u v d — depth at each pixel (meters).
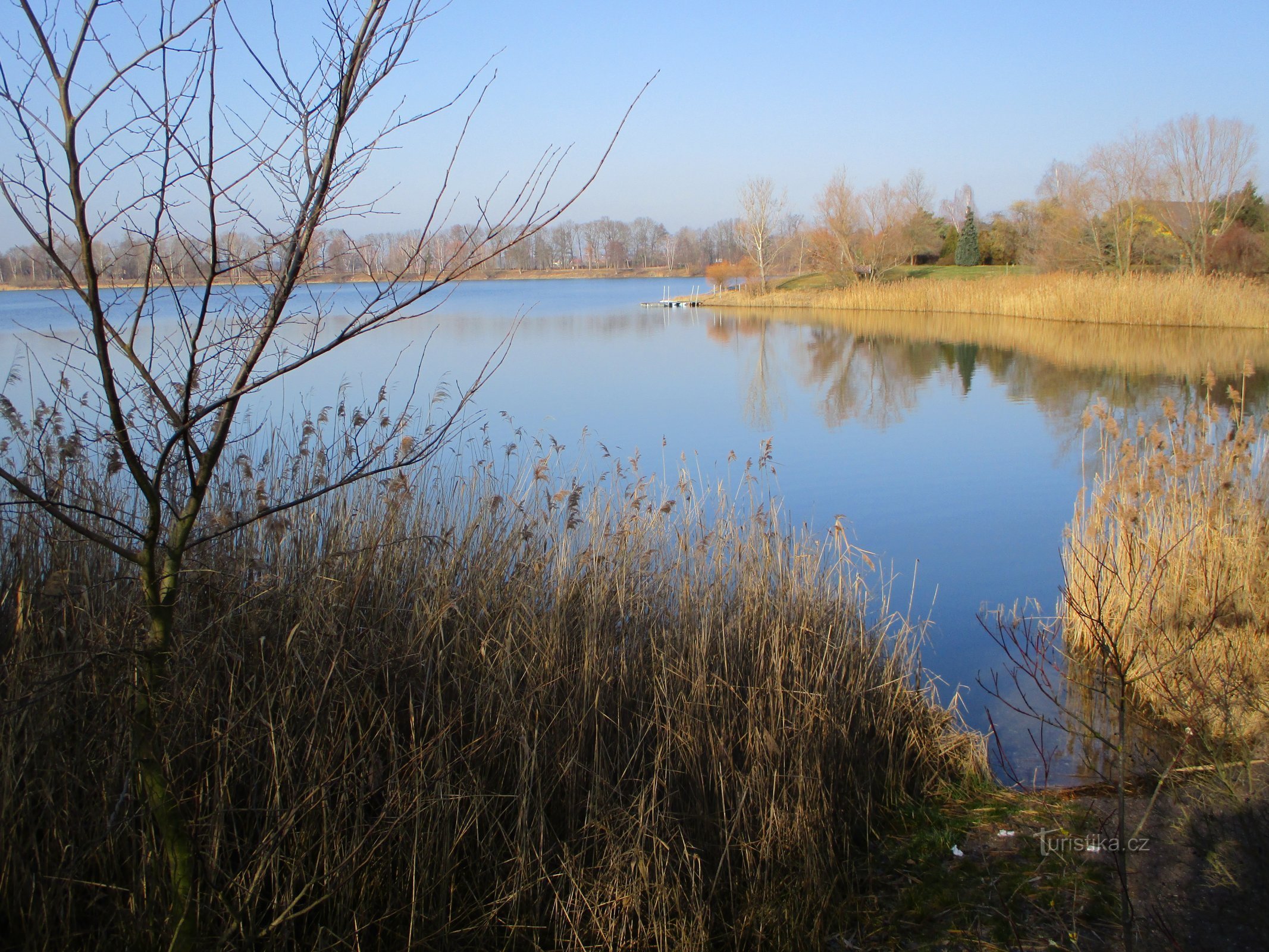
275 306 2.31
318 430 6.26
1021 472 12.71
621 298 66.12
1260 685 5.40
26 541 4.36
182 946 2.67
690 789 4.27
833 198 53.03
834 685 4.94
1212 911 3.67
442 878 3.52
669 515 6.24
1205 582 6.39
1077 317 32.41
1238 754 4.74
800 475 12.59
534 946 3.55
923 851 4.39
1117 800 4.66
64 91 2.03
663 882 3.69
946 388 20.42
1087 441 14.59
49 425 4.91
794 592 5.57
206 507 5.12
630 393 19.48
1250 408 16.12
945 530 10.12
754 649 5.03
